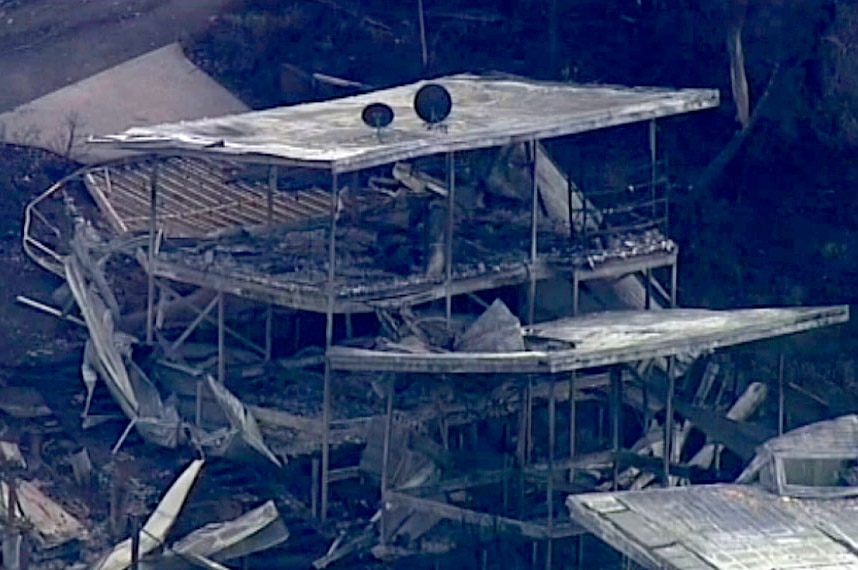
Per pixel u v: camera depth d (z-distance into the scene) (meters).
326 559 163.00
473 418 173.25
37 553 162.00
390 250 184.75
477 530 161.00
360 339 177.00
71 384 188.25
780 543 140.62
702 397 189.25
